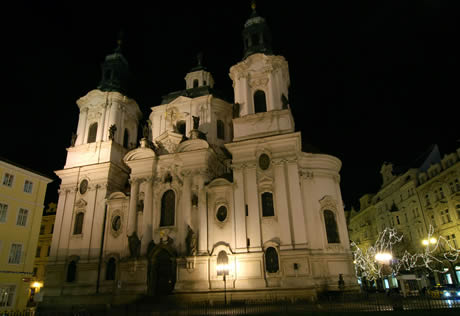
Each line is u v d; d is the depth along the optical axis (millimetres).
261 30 49594
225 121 50031
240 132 42438
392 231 66688
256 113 42531
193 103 49125
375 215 78188
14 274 37938
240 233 37625
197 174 41312
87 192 45844
